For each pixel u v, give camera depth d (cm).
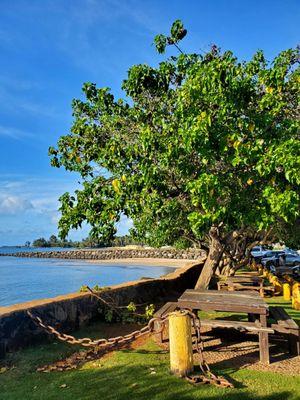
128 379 562
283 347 728
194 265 1900
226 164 795
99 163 942
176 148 742
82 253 8962
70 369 617
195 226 701
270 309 804
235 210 729
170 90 923
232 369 604
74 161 957
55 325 795
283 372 591
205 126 671
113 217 838
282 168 705
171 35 893
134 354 685
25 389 537
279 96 825
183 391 516
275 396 498
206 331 830
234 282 1402
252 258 2852
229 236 1003
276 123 838
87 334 830
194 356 680
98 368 617
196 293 799
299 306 1122
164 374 579
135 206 814
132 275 4228
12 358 665
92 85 1001
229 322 678
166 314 718
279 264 2723
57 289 2891
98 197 877
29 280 3631
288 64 869
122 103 973
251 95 763
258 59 882
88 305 912
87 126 955
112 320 952
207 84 709
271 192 674
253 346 731
